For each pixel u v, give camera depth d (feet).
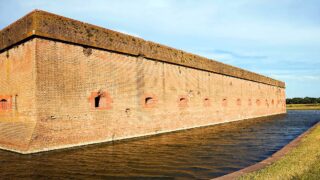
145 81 53.06
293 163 23.29
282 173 20.25
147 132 52.75
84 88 41.14
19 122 37.63
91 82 42.24
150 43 54.65
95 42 42.78
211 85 78.23
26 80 36.99
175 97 61.87
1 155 34.04
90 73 42.16
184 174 24.99
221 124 78.84
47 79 36.58
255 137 50.26
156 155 33.47
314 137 39.17
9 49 41.09
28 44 37.04
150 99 54.75
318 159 24.52
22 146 35.22
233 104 92.43
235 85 94.89
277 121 90.07
